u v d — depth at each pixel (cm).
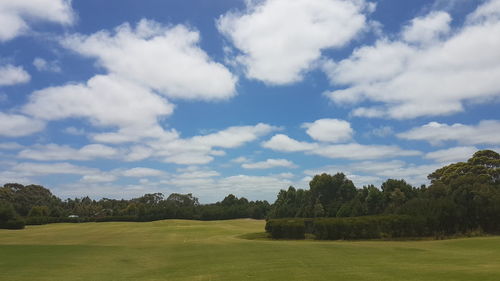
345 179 9906
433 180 9250
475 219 5566
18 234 6881
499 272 2034
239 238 5591
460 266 2403
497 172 7556
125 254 3606
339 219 5353
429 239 5078
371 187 7969
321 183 9706
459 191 6069
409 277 1973
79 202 15812
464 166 8194
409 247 3900
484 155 8194
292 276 2119
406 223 5241
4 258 3244
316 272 2245
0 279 2208
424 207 5634
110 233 6831
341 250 3581
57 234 6794
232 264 2738
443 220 5384
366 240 5078
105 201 15688
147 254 3638
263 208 12925
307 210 9156
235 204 13875
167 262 3069
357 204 7869
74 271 2577
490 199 5606
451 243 4266
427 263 2627
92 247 4169
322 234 5266
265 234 5788
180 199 17162
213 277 2198
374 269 2328
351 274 2136
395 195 7669
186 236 6097
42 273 2475
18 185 14838
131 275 2409
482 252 3394
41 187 15488
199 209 12888
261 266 2573
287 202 10031
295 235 5381
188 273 2409
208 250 3800
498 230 5534
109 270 2644
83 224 9719
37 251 3766
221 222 9850
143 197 16662
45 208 12250
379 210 7750
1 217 8450
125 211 13062
